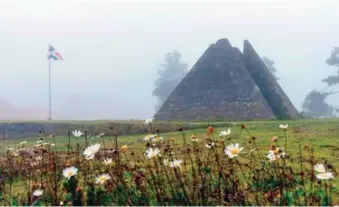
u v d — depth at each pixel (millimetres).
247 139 14742
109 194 6004
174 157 8391
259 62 51000
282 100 46406
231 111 44344
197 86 48500
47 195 6602
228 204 5418
